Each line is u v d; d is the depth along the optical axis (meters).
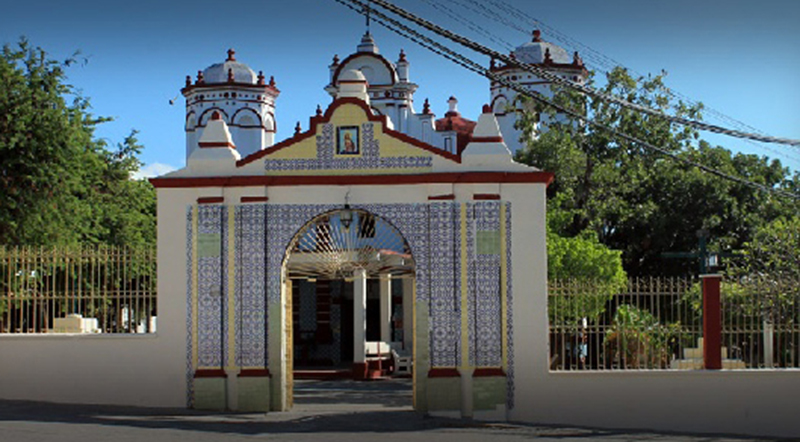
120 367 18.47
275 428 16.14
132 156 33.31
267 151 18.58
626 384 17.88
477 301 18.14
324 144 18.52
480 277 18.17
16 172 23.44
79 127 25.61
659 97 32.66
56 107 24.64
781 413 17.64
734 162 37.97
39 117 23.83
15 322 19.17
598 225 33.34
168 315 18.48
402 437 15.36
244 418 17.33
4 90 23.61
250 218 18.47
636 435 16.66
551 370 18.14
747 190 36.56
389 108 36.78
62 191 24.28
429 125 36.97
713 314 18.03
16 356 18.58
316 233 24.50
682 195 34.88
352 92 18.72
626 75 32.25
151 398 18.39
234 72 39.59
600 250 26.91
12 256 18.77
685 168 35.09
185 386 18.38
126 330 22.67
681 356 19.31
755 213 36.66
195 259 18.50
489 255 18.17
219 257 18.45
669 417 17.75
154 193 34.81
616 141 32.50
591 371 17.95
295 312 36.31
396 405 20.69
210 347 18.39
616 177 32.75
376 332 37.44
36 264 18.94
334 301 36.41
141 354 18.47
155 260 19.23
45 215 23.73
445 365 18.09
